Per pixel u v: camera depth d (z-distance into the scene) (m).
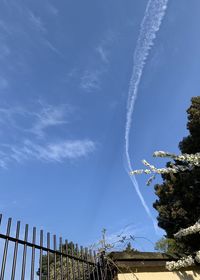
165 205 8.72
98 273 5.39
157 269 5.71
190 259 5.74
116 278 5.36
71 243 5.14
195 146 9.28
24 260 4.04
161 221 8.80
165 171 7.51
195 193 8.03
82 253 5.21
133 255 5.61
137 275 5.48
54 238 4.65
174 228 8.51
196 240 7.45
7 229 3.99
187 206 8.23
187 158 7.30
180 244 7.98
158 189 9.15
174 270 5.84
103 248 5.77
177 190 8.53
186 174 8.12
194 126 9.38
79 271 4.97
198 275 5.97
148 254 5.75
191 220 8.11
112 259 5.50
